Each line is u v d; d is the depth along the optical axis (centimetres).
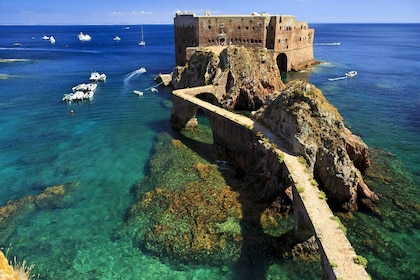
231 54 6769
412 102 7094
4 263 1338
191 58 7738
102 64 13338
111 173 4112
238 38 9325
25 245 2870
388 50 18400
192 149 4672
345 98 7438
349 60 13938
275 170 3288
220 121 4412
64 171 4178
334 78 9756
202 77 7169
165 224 3023
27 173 4144
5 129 5688
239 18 9138
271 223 3030
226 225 2988
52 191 3662
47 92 8312
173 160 4284
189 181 3722
